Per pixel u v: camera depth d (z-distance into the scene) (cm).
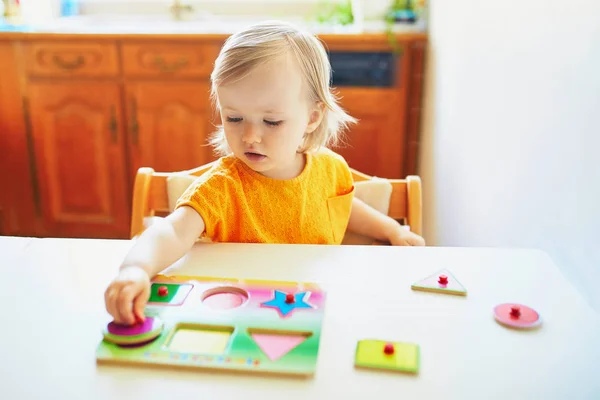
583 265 87
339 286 64
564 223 93
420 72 205
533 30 107
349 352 52
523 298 61
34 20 242
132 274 58
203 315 57
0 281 63
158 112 214
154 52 206
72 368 49
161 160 221
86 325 56
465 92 154
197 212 76
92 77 211
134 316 55
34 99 216
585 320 57
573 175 90
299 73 78
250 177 85
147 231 70
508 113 120
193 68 207
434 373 49
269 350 51
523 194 112
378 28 215
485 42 137
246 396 46
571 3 92
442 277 64
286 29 81
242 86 74
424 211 204
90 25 238
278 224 87
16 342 53
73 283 63
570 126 92
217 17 251
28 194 231
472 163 146
